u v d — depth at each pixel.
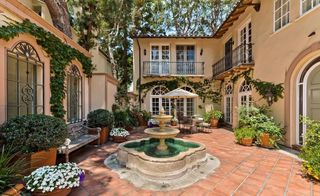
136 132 9.61
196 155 4.67
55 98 5.51
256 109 7.30
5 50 3.95
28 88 4.70
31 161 3.54
